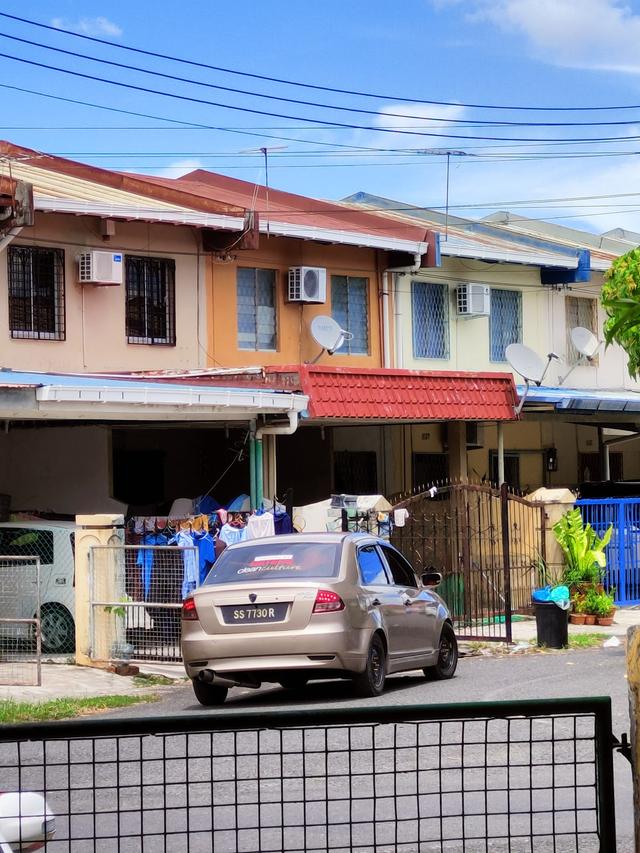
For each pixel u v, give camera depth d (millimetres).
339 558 13773
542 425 31734
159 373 21734
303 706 13102
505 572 18953
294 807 8195
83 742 10906
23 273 21422
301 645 13109
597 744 4473
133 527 18531
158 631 16375
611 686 14031
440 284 28562
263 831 7477
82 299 22219
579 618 21953
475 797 8500
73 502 21672
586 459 33000
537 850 7094
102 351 22484
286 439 27562
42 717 12703
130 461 25234
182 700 14047
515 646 18625
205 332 24172
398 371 22641
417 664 14719
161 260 23562
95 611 16328
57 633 17453
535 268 30641
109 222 22312
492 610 21797
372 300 27172
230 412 19531
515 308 30375
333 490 26828
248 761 9844
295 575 13578
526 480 31312
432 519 23344
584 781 9008
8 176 19891
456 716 4398
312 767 9594
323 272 25688
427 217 33844
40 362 21484
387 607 14094
